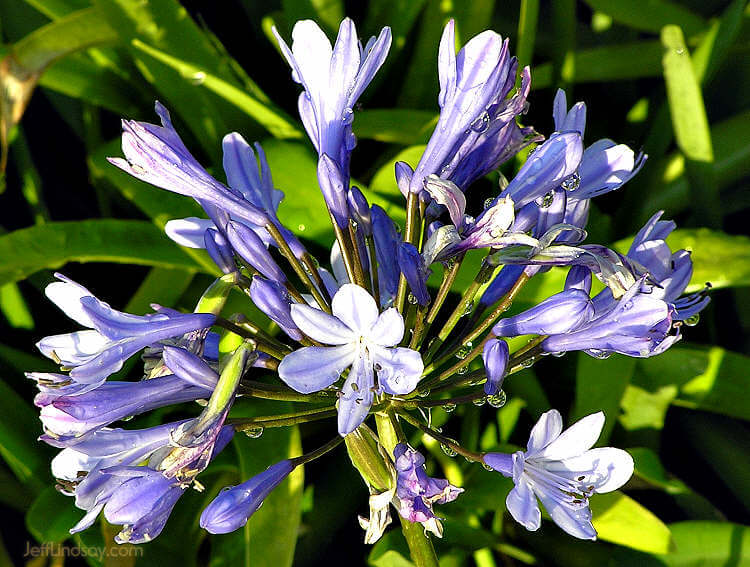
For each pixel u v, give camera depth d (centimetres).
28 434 37
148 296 38
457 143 24
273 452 33
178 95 38
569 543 37
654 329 24
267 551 31
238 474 37
